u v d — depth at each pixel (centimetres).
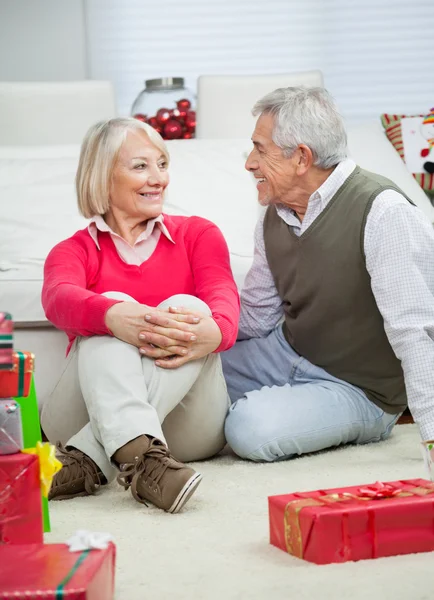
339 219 222
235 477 206
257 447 222
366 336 229
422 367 204
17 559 119
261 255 249
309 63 484
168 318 196
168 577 138
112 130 225
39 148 369
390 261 212
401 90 488
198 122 411
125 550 152
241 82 409
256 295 251
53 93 401
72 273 222
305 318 235
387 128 416
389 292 211
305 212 229
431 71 488
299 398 230
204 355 203
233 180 359
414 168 400
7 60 466
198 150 372
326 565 139
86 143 227
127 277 231
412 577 132
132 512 179
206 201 348
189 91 431
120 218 230
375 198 218
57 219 325
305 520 142
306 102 222
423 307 208
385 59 486
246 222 343
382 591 127
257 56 483
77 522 172
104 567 119
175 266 233
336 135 222
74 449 198
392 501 147
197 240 237
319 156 221
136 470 181
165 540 158
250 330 255
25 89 399
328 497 152
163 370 198
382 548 143
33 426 163
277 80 409
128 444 184
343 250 221
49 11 465
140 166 224
